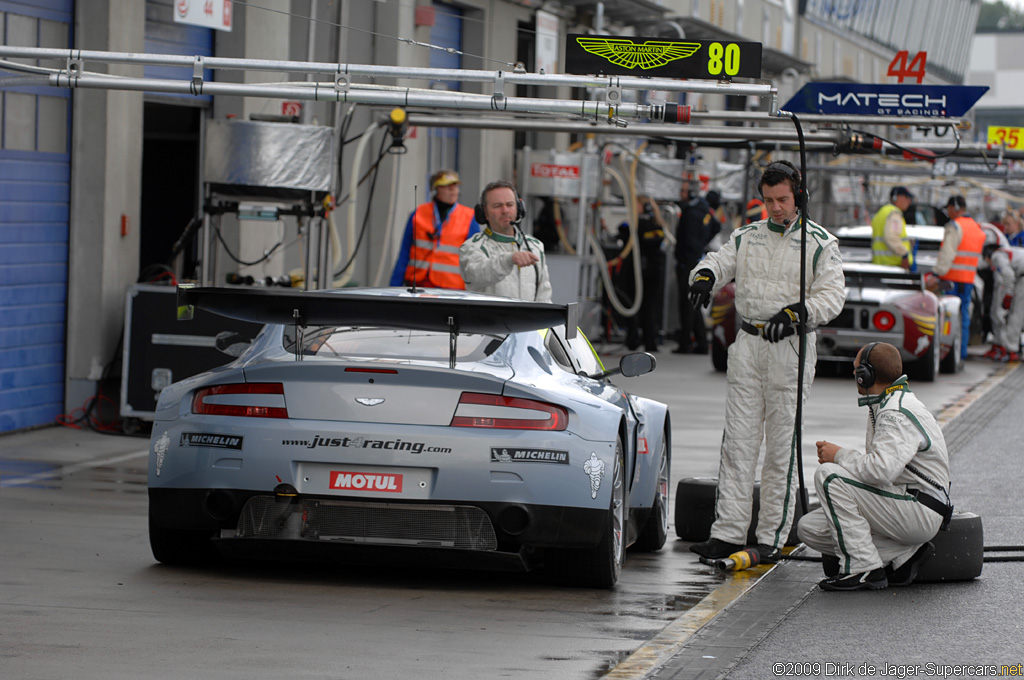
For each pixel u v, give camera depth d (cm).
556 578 2439
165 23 4812
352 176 4959
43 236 4328
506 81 3006
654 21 8625
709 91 2923
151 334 4256
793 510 2769
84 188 4441
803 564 2772
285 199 4209
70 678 1786
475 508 2250
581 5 8012
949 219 7250
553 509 2261
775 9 13425
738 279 2761
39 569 2453
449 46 7069
